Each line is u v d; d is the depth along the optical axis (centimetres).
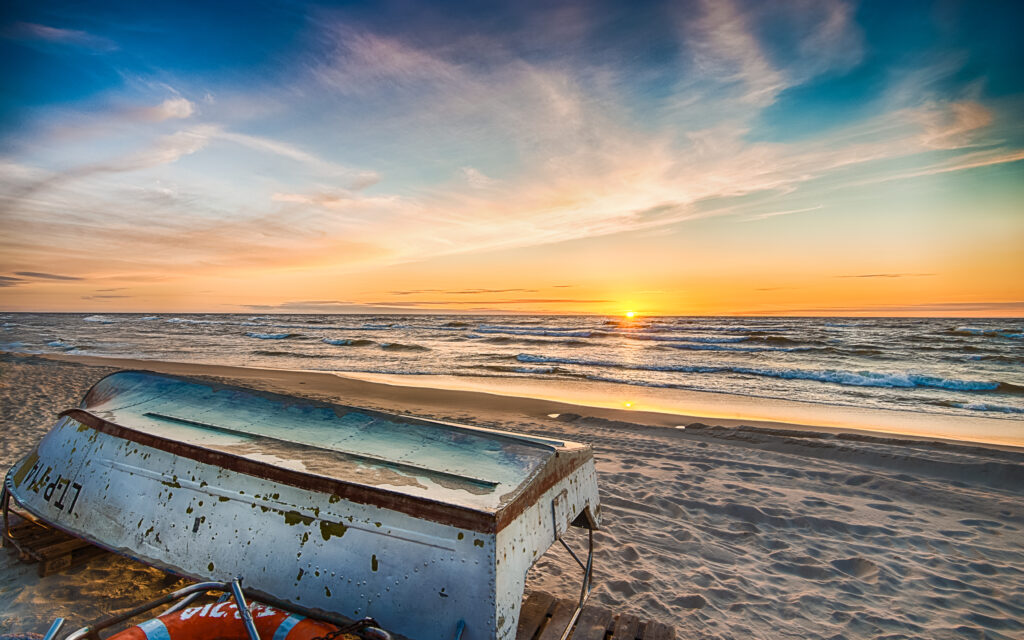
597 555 491
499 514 267
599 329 4919
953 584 448
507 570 265
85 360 2184
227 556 308
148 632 238
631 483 693
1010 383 1614
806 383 1716
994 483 676
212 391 438
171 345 3066
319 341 3491
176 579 390
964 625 390
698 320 7412
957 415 1202
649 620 355
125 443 376
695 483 693
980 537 538
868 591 438
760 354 2680
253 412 410
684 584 441
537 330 4875
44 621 334
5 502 423
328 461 329
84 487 375
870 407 1295
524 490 297
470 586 258
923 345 3127
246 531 309
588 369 2066
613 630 326
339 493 297
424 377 1850
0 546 430
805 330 4650
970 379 1697
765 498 639
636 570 462
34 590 369
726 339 3594
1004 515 588
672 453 837
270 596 288
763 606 411
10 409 1005
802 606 413
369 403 1291
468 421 1084
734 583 445
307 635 246
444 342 3553
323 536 292
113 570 400
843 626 387
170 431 377
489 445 352
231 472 328
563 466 350
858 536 543
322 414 398
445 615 258
